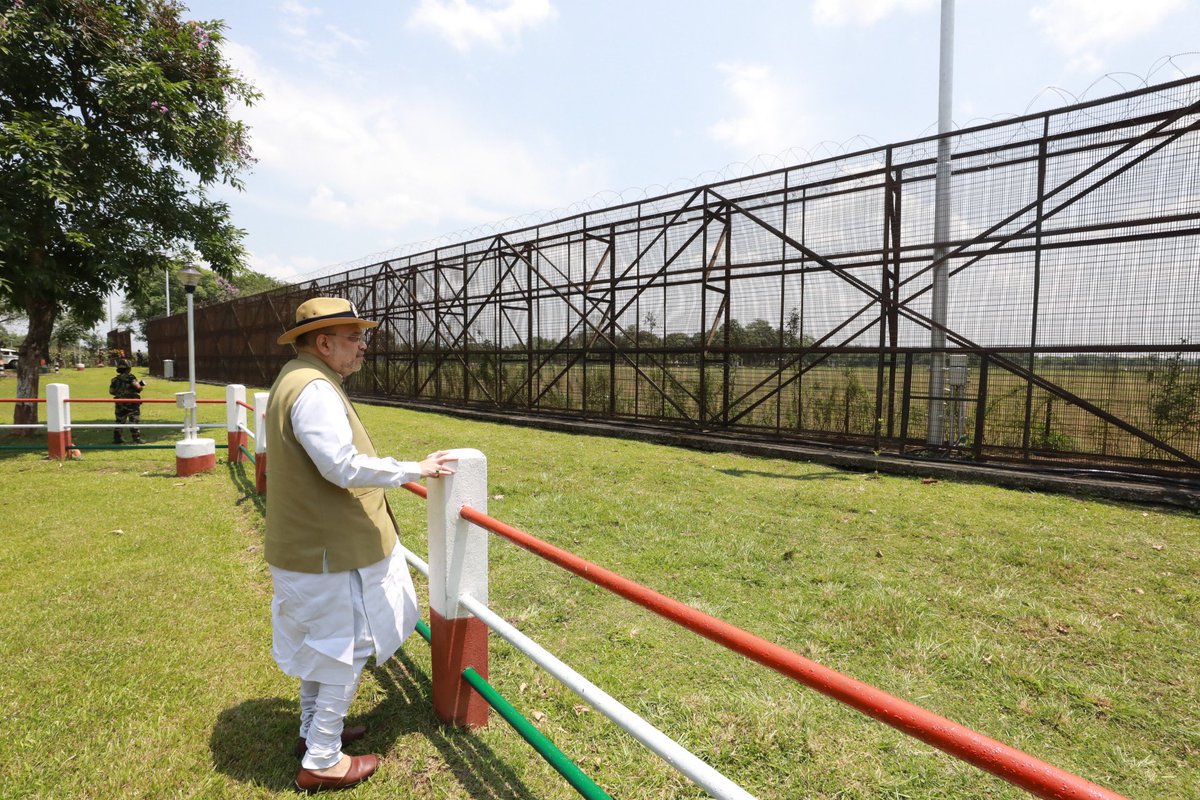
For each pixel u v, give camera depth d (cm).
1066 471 693
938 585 398
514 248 1426
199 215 1242
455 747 246
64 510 599
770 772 233
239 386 829
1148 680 291
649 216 1127
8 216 950
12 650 319
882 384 830
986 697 279
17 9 954
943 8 823
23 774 226
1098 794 81
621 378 1230
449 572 244
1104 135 674
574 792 222
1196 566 428
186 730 256
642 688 289
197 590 399
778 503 603
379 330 1956
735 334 1023
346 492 209
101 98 999
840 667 304
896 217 831
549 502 602
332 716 216
